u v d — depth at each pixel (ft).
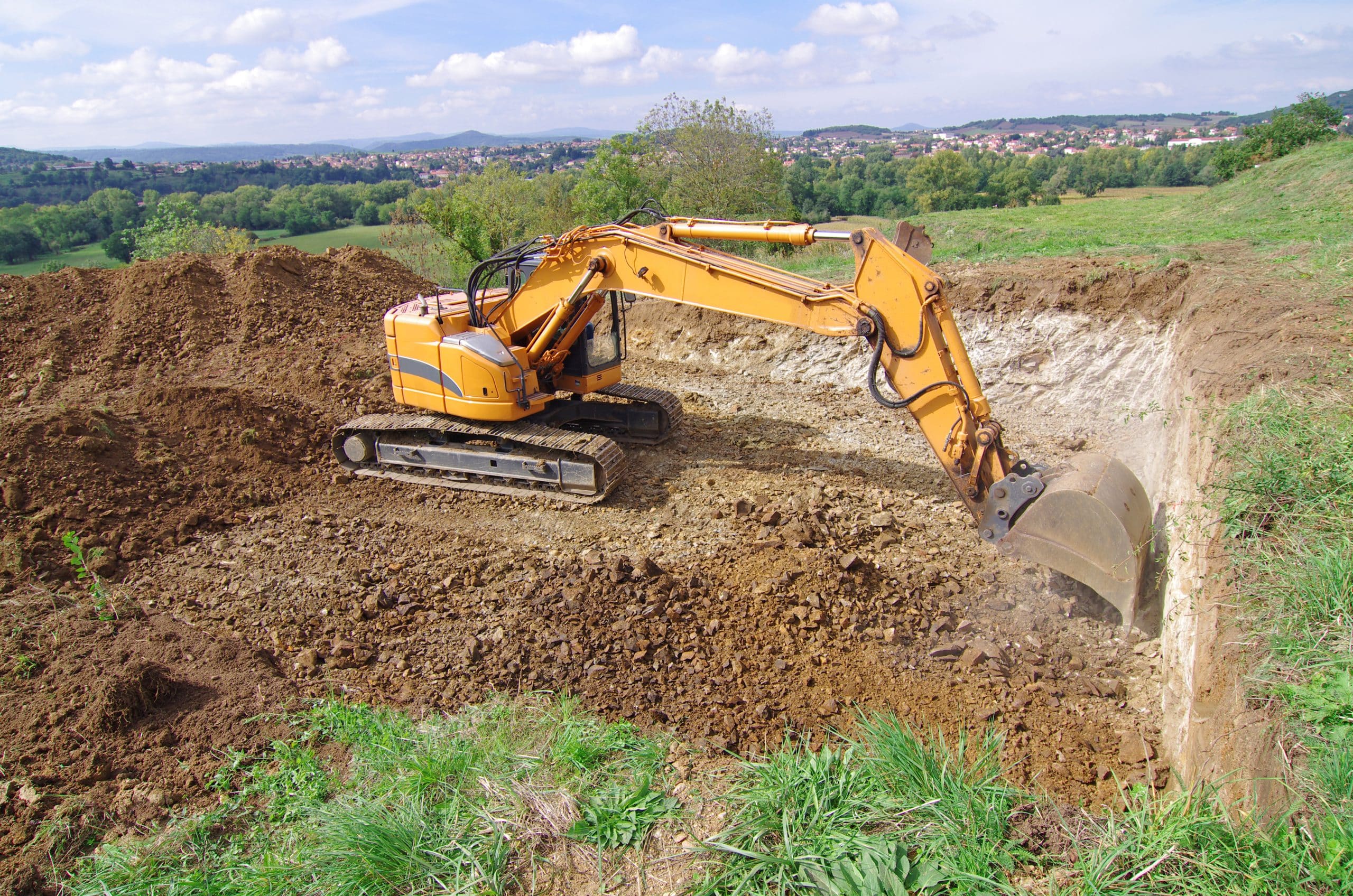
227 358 39.11
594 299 27.37
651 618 19.10
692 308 43.27
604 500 26.35
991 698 16.51
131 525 24.00
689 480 27.84
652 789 13.94
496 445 28.09
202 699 16.40
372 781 14.28
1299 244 34.32
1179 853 10.11
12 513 23.40
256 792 14.07
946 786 12.67
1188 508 17.07
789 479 27.55
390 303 45.50
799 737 15.28
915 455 29.48
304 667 17.78
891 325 18.66
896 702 16.47
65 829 13.16
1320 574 11.85
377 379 35.78
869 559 22.03
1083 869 10.75
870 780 13.17
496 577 21.65
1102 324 32.96
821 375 38.75
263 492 27.22
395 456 28.84
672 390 37.76
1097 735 15.39
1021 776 14.39
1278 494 14.08
